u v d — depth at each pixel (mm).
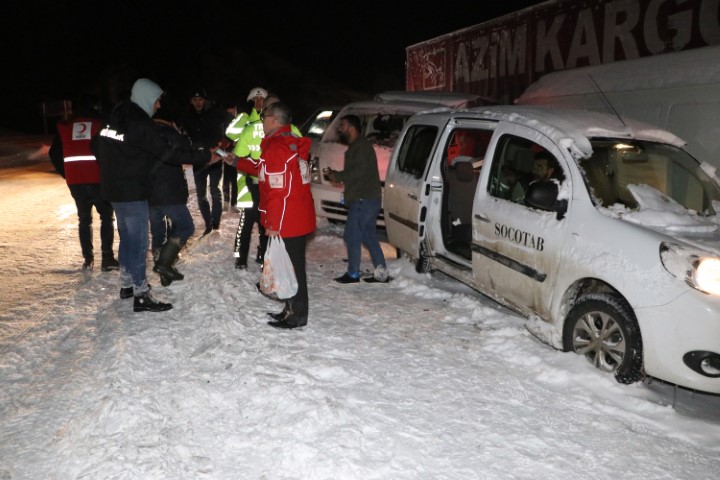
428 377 4387
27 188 13211
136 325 5141
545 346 4867
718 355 3793
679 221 4395
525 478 3311
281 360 4508
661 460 3525
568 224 4586
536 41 10320
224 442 3482
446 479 3262
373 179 6379
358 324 5371
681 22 7371
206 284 6066
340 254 7969
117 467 3219
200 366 4379
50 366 4438
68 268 6902
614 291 4348
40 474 3229
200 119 8117
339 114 9234
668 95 6387
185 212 5867
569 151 4770
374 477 3238
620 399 4125
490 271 5414
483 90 12305
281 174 4805
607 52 8617
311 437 3535
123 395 3820
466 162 5938
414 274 6793
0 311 5512
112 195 5246
